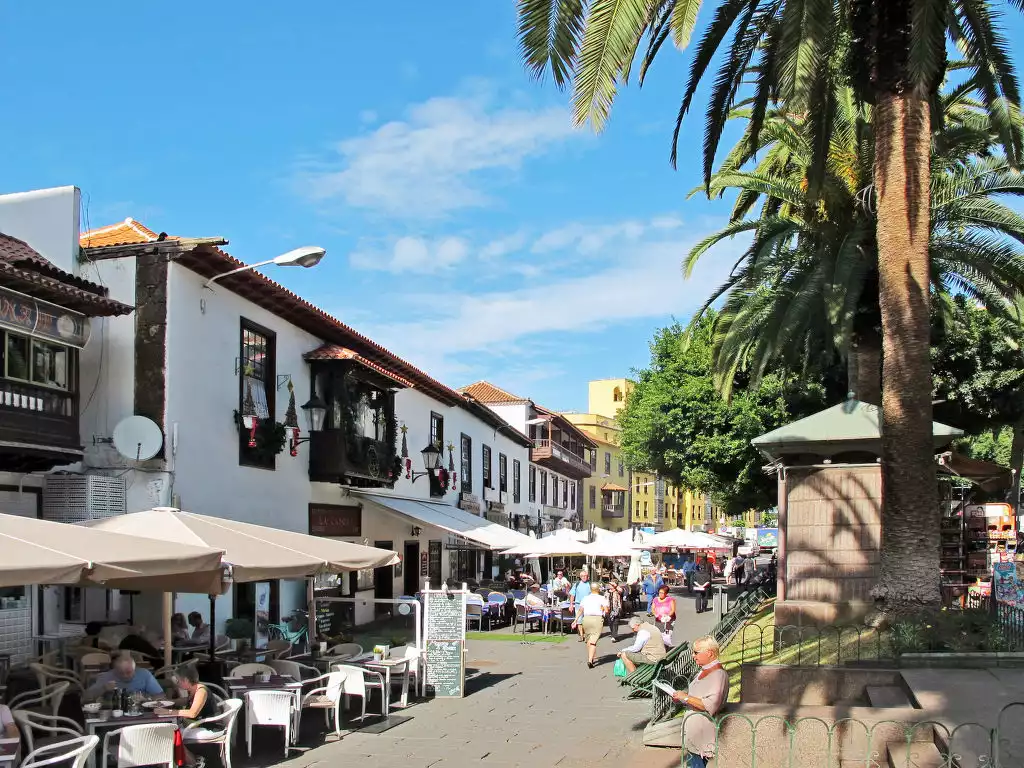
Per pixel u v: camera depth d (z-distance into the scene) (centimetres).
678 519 9638
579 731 1155
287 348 2070
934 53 1082
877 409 1381
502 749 1055
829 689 955
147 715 923
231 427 1809
